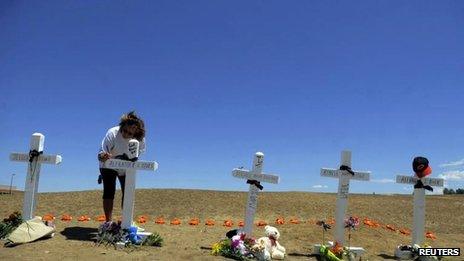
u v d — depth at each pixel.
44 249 7.91
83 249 8.04
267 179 8.88
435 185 9.84
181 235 10.38
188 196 19.77
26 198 9.37
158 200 18.78
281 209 17.83
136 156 8.88
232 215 16.39
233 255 8.23
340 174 9.37
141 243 8.71
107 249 8.18
